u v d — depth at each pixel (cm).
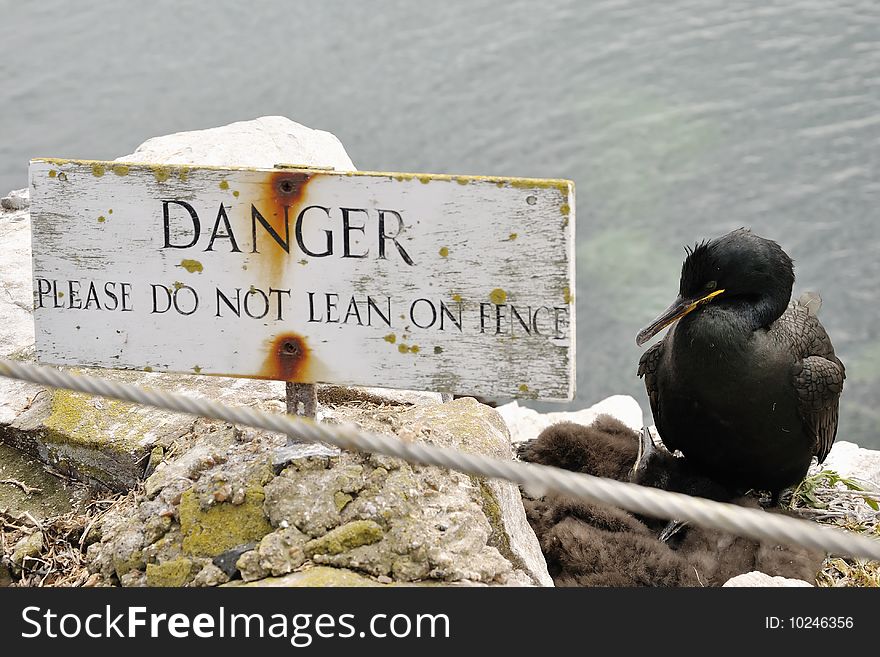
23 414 552
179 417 533
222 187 423
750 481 640
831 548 262
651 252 1593
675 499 277
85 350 452
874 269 1566
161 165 426
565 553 521
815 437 623
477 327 415
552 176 1753
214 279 433
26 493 526
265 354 437
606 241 1616
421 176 405
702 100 1942
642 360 668
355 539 421
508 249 405
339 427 331
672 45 2119
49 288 448
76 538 493
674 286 1521
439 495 447
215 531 434
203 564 427
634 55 2077
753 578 475
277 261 426
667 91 1975
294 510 431
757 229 1650
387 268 417
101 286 444
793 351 615
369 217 413
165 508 446
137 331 445
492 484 468
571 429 650
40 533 493
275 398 556
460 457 304
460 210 405
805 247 1622
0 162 1667
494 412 526
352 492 436
